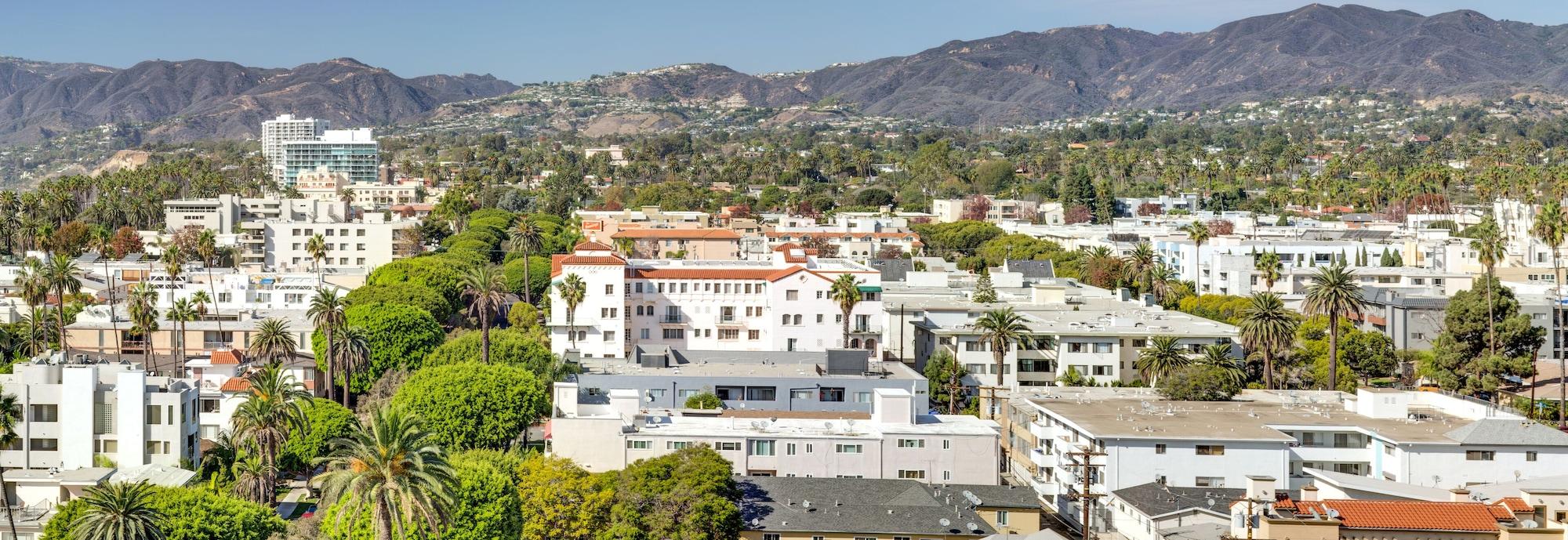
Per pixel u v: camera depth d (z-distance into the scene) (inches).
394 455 4549.7
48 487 6171.3
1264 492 5216.5
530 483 5930.1
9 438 6889.8
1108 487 6776.6
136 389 7101.4
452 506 4690.0
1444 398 7682.1
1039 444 7701.8
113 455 7106.3
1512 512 4909.0
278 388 7062.0
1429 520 4813.0
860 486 6432.1
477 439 7352.4
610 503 5905.5
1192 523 5979.3
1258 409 7696.9
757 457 6820.9
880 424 7219.5
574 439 6678.2
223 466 7239.2
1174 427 7071.9
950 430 7032.5
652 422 7121.1
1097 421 7234.3
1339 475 5979.3
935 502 6230.3
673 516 5821.9
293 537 5910.4
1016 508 6353.3
